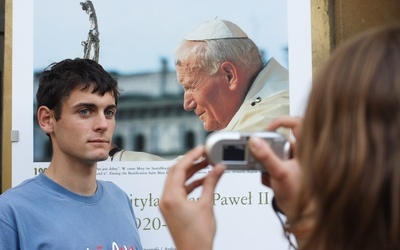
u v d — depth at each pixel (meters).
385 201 0.75
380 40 0.79
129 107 2.38
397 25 0.82
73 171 1.95
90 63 2.01
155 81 2.39
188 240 0.95
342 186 0.76
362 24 2.69
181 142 2.40
